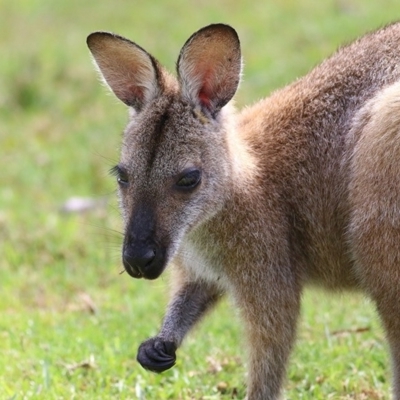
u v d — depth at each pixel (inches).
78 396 492.1
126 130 456.4
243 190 457.7
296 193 470.0
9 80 1085.1
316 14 1214.9
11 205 818.8
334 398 492.1
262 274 460.4
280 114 482.3
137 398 490.6
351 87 470.6
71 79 1086.4
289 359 467.8
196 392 502.6
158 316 601.3
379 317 449.7
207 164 445.4
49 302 649.6
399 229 434.0
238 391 504.7
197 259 474.0
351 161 456.1
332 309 599.2
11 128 995.9
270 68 1047.0
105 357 540.1
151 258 426.3
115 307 629.3
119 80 465.4
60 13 1360.7
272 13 1245.7
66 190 853.8
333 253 474.3
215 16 1269.7
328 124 470.0
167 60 1106.7
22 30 1295.5
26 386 503.8
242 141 473.7
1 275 689.6
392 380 444.5
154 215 432.5
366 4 1218.6
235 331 580.7
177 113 446.6
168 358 467.8
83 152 915.4
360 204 444.8
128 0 1386.6
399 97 436.8
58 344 562.6
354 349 542.0
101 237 735.7
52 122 1004.6
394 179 433.4
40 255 717.9
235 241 460.1
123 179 447.2
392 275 439.2
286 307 462.9
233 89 454.6
